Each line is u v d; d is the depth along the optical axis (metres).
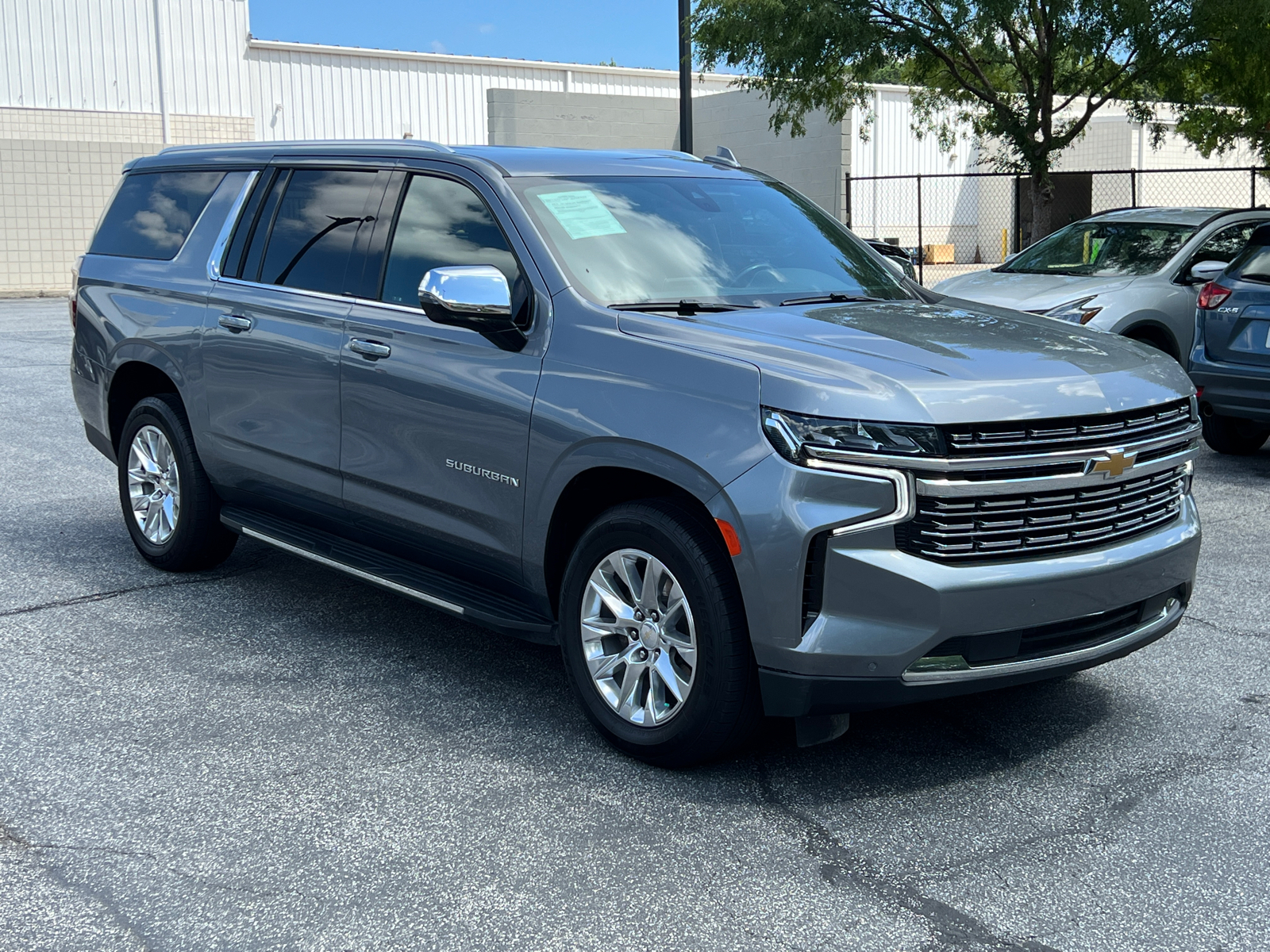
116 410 6.36
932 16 15.33
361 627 5.40
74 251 28.95
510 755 4.07
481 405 4.30
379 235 4.95
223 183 5.86
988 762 4.03
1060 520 3.67
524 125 30.45
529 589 4.34
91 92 33.72
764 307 4.37
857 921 3.06
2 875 3.26
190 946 2.94
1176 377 4.11
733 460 3.57
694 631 3.74
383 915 3.09
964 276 11.91
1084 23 14.47
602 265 4.37
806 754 4.09
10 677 4.73
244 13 34.75
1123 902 3.15
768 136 30.42
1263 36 13.84
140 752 4.06
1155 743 4.17
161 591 5.88
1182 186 34.22
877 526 3.46
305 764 3.98
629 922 3.06
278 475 5.29
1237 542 6.83
